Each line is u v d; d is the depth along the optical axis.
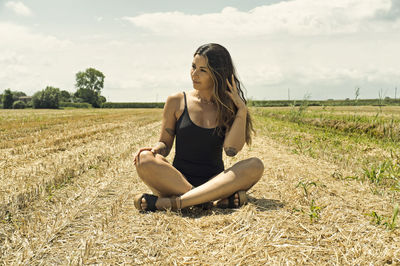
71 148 7.97
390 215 2.83
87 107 93.69
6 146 8.50
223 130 3.14
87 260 2.10
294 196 3.37
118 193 3.91
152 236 2.44
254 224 2.57
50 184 4.26
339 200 3.24
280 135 10.35
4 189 4.05
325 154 6.54
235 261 2.02
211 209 3.06
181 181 3.01
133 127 15.65
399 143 7.76
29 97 102.44
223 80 2.99
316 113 16.88
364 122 10.70
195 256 2.12
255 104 28.23
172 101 3.18
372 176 4.18
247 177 3.00
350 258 2.05
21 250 2.36
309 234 2.40
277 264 1.98
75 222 2.88
